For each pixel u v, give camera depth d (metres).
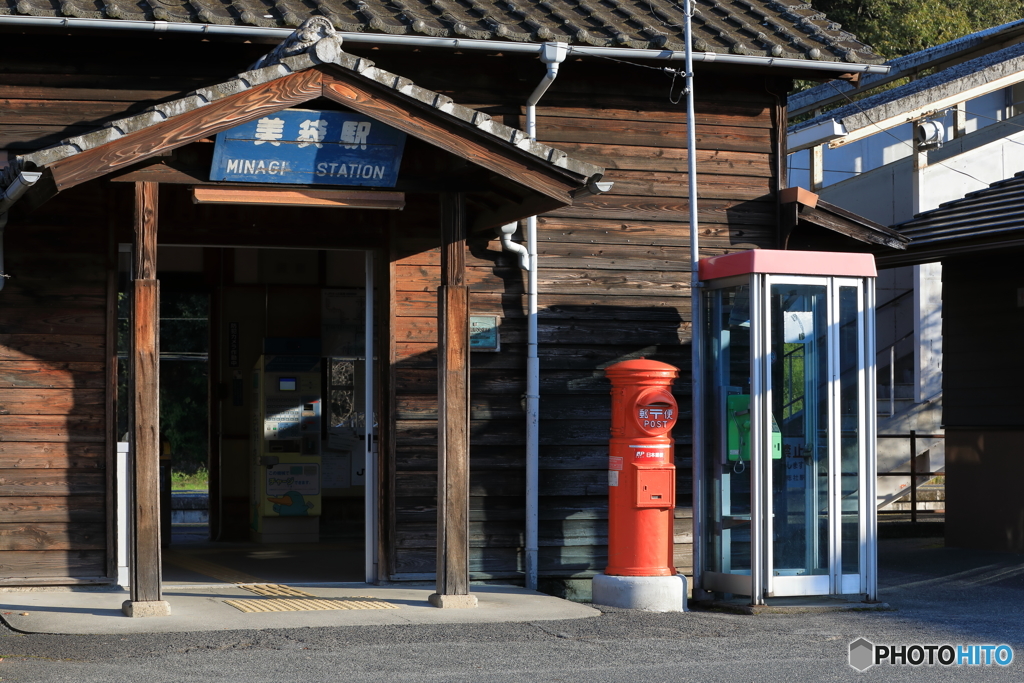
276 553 11.05
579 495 9.02
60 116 8.13
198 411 24.89
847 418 8.27
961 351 11.87
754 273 7.95
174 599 7.78
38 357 8.04
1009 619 7.79
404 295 8.73
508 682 5.63
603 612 7.72
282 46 7.00
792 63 9.04
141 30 7.91
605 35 8.88
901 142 17.98
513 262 9.00
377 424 8.77
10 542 7.91
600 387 9.12
